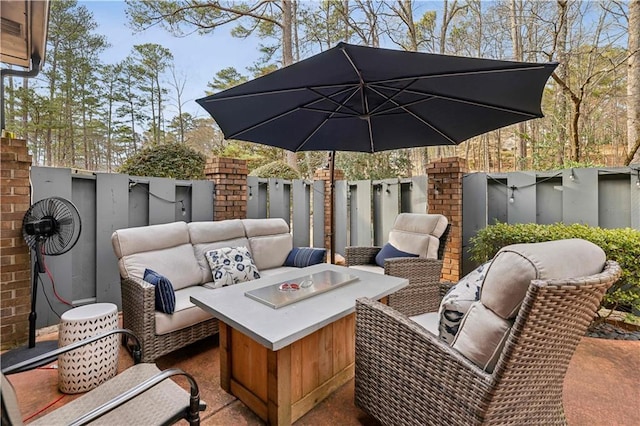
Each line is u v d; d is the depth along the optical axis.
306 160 12.12
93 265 3.25
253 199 4.66
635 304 2.81
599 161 6.94
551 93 8.46
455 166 4.18
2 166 2.52
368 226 5.19
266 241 3.75
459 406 1.28
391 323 1.58
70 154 12.41
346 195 5.42
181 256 3.01
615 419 1.81
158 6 7.04
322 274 2.66
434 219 3.45
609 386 2.12
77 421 1.01
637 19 5.02
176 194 3.91
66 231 2.63
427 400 1.41
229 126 2.86
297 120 2.95
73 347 1.46
